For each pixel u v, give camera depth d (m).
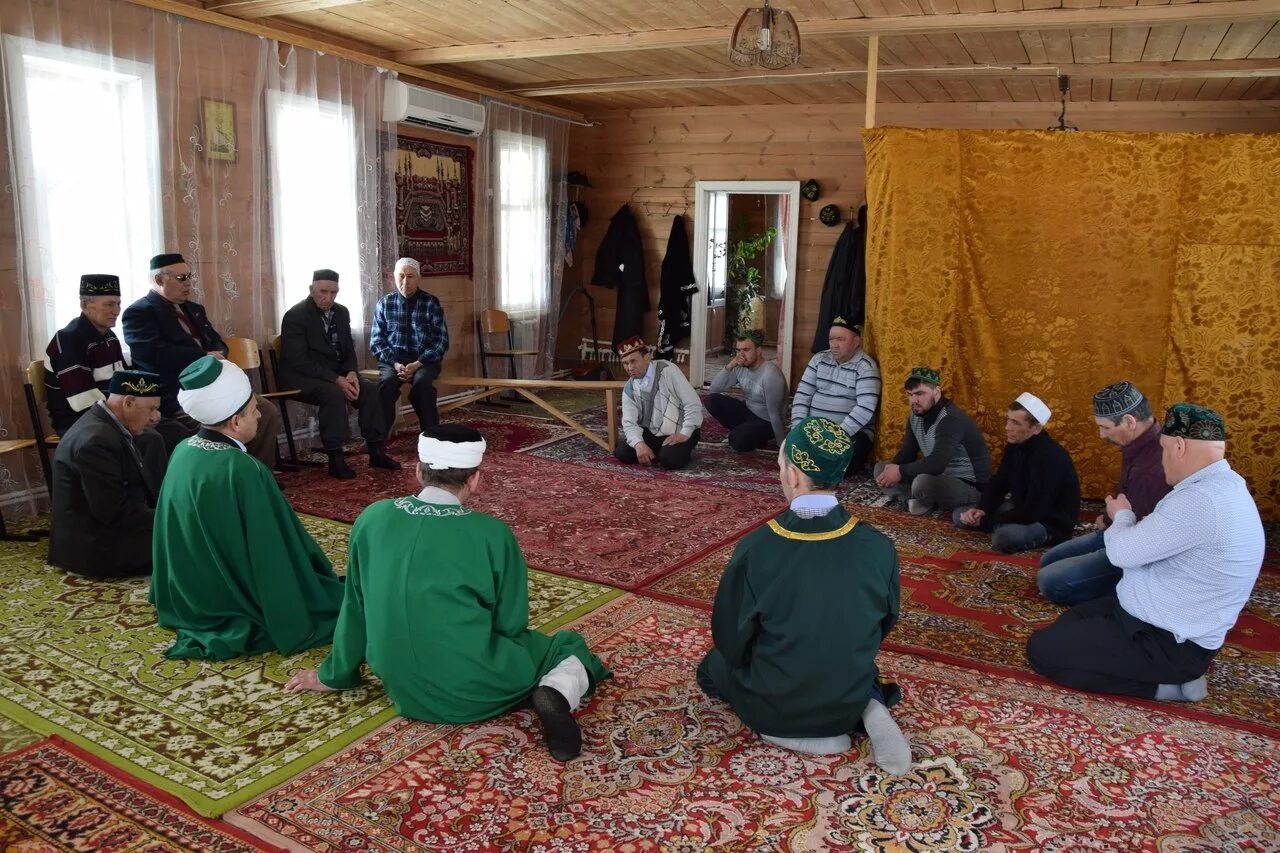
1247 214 4.81
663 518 4.76
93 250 4.81
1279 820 2.27
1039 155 5.07
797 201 8.68
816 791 2.35
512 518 4.70
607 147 9.47
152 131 5.02
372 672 2.92
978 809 2.29
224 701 2.77
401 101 6.67
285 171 5.95
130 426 3.72
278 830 2.16
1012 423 4.27
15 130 4.37
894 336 5.39
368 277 6.65
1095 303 5.11
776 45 4.10
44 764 2.41
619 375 9.55
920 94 7.79
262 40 5.66
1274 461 4.94
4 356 4.48
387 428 5.88
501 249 8.27
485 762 2.46
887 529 4.61
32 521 4.52
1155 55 6.11
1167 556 2.75
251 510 2.94
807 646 2.38
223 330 5.61
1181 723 2.74
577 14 5.61
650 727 2.66
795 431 2.45
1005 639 3.33
